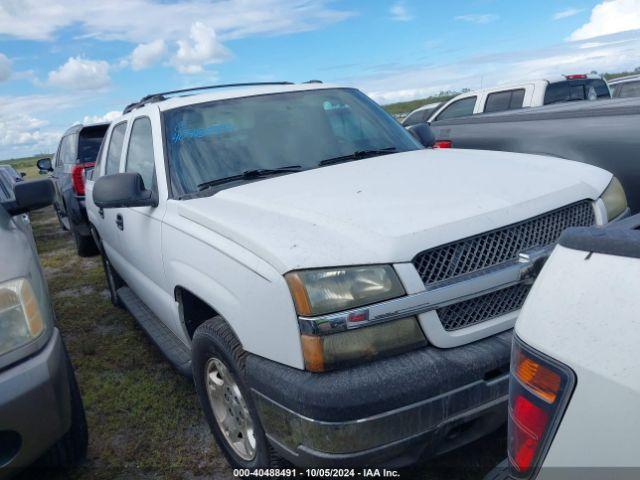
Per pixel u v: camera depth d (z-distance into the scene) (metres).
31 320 2.44
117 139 4.65
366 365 2.04
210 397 2.86
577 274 1.17
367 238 2.18
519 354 1.25
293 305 2.07
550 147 4.00
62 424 2.48
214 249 2.54
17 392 2.29
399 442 1.99
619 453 1.04
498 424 2.24
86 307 5.93
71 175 8.13
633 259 1.09
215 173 3.22
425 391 1.99
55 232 11.63
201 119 3.48
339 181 2.87
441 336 2.11
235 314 2.35
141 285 3.90
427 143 4.12
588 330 1.11
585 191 2.66
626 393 1.03
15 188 3.31
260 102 3.68
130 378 4.09
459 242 2.21
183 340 3.32
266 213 2.56
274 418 2.16
